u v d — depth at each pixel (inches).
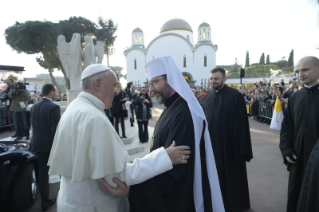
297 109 86.4
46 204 111.6
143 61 1809.8
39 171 109.7
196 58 1733.5
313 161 58.7
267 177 146.8
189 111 53.2
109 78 53.1
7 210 113.2
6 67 425.1
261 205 112.0
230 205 99.1
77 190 48.0
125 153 49.4
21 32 772.0
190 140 50.8
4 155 104.5
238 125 98.7
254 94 435.2
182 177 49.6
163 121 59.8
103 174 43.0
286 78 1280.8
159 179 47.2
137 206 46.5
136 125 315.6
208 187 55.1
